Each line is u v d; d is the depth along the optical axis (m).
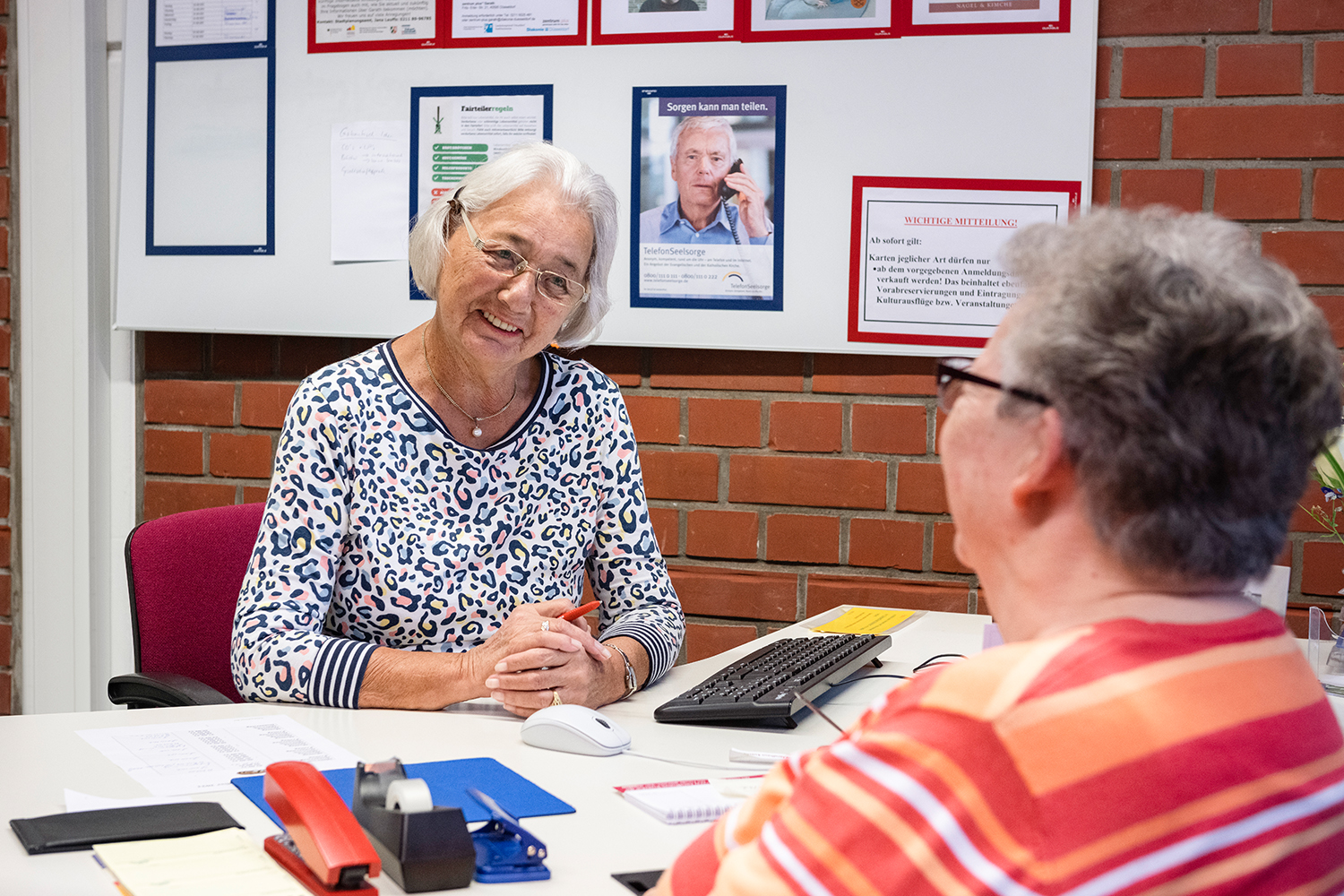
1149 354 0.55
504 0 2.28
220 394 2.51
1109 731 0.51
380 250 2.37
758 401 2.27
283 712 1.23
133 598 1.62
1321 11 2.00
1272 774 0.51
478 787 1.00
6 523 2.64
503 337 1.45
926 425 2.20
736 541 2.29
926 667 1.51
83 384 2.54
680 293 2.25
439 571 1.45
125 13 2.47
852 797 0.54
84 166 2.50
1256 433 0.55
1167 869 0.49
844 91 2.15
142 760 1.04
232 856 0.81
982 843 0.51
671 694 1.39
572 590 1.60
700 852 0.68
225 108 2.42
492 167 1.48
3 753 1.05
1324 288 2.03
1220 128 2.05
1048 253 0.62
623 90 2.24
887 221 2.16
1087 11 2.05
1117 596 0.58
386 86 2.35
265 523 1.41
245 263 2.43
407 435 1.47
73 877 0.78
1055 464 0.58
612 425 1.63
